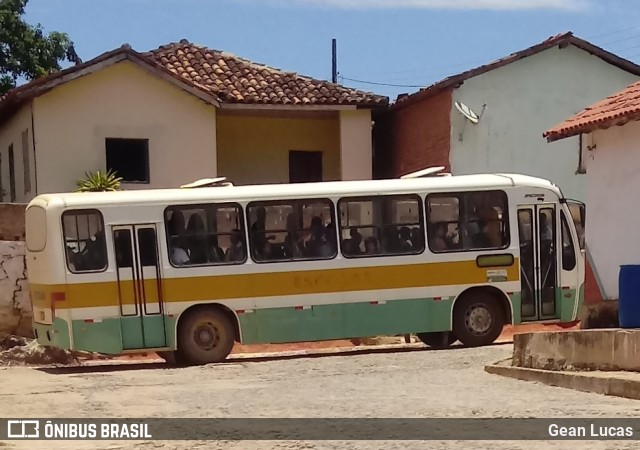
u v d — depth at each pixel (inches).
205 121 1075.3
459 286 779.4
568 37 1095.0
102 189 958.4
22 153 1089.4
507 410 436.8
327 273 762.2
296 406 473.4
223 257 746.8
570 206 805.9
